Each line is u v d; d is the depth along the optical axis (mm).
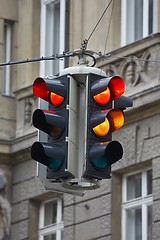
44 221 24719
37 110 12875
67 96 12969
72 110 12922
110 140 12758
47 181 13148
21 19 26531
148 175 21938
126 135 22359
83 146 12758
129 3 23422
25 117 25625
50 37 25938
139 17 23078
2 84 26141
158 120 21625
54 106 13008
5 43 26547
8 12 26562
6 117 25844
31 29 26250
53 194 24344
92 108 12844
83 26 24453
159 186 21219
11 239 25172
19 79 26156
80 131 12875
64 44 25344
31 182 24953
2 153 25469
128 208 22250
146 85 21953
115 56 22828
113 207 22469
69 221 23594
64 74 13109
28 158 25172
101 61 23219
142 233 21750
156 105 21625
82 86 13078
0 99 25906
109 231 22391
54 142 12836
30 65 25984
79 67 13102
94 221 22875
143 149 21891
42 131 12969
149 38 21953
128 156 22234
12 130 25812
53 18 25922
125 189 22438
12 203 25406
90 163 12570
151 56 21906
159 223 21047
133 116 22172
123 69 22625
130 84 22391
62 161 12711
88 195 23156
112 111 12703
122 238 22266
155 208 21203
